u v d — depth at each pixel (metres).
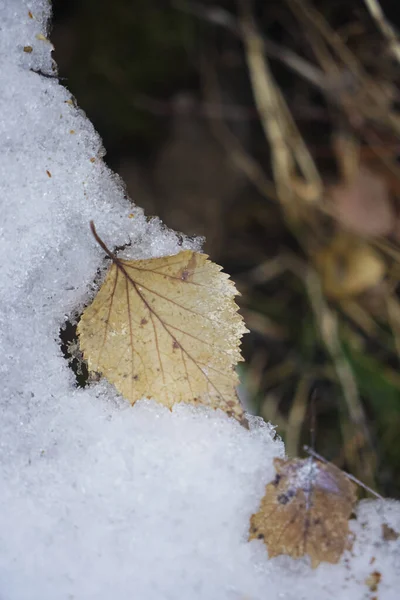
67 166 0.40
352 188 0.48
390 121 0.48
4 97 0.40
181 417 0.40
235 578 0.40
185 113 0.51
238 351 0.39
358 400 0.46
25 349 0.40
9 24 0.40
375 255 0.48
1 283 0.39
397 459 0.45
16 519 0.39
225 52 0.50
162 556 0.39
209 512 0.40
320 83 0.48
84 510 0.39
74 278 0.40
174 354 0.39
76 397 0.40
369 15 0.48
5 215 0.39
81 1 0.48
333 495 0.40
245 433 0.40
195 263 0.39
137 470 0.40
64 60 0.49
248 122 0.51
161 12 0.49
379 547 0.40
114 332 0.39
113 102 0.50
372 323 0.47
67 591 0.39
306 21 0.48
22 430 0.39
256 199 0.50
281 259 0.49
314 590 0.40
